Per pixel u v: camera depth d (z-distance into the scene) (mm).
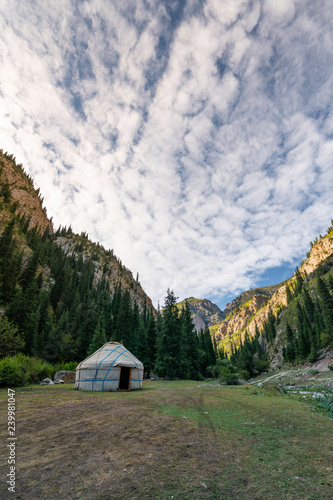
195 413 8992
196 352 47531
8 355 23281
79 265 140875
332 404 10945
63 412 8867
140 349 42406
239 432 6539
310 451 5086
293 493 3236
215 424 7367
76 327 50781
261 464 4352
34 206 165625
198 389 18719
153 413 8852
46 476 3709
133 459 4453
